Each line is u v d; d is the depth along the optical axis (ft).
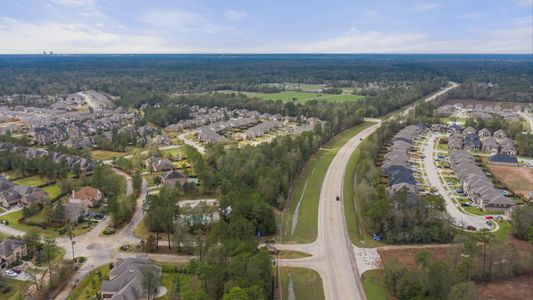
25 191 507.71
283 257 379.55
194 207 465.06
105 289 313.32
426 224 419.74
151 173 623.77
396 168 604.49
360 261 374.22
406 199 438.81
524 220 415.23
